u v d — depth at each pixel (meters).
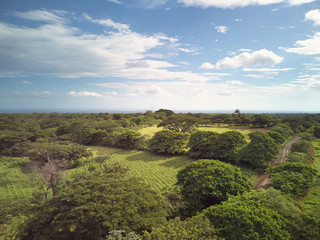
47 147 48.16
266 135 42.06
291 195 24.05
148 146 58.44
